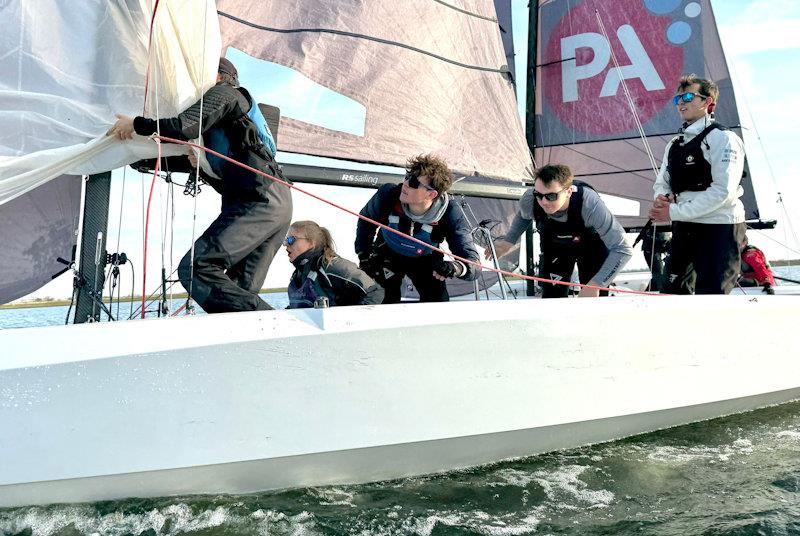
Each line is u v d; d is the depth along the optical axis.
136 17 2.00
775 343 2.37
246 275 2.26
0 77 1.87
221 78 2.27
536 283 4.53
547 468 1.98
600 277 2.66
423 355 1.72
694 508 1.75
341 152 3.61
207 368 1.54
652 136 6.54
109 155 2.04
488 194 4.10
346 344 1.64
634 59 6.60
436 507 1.72
